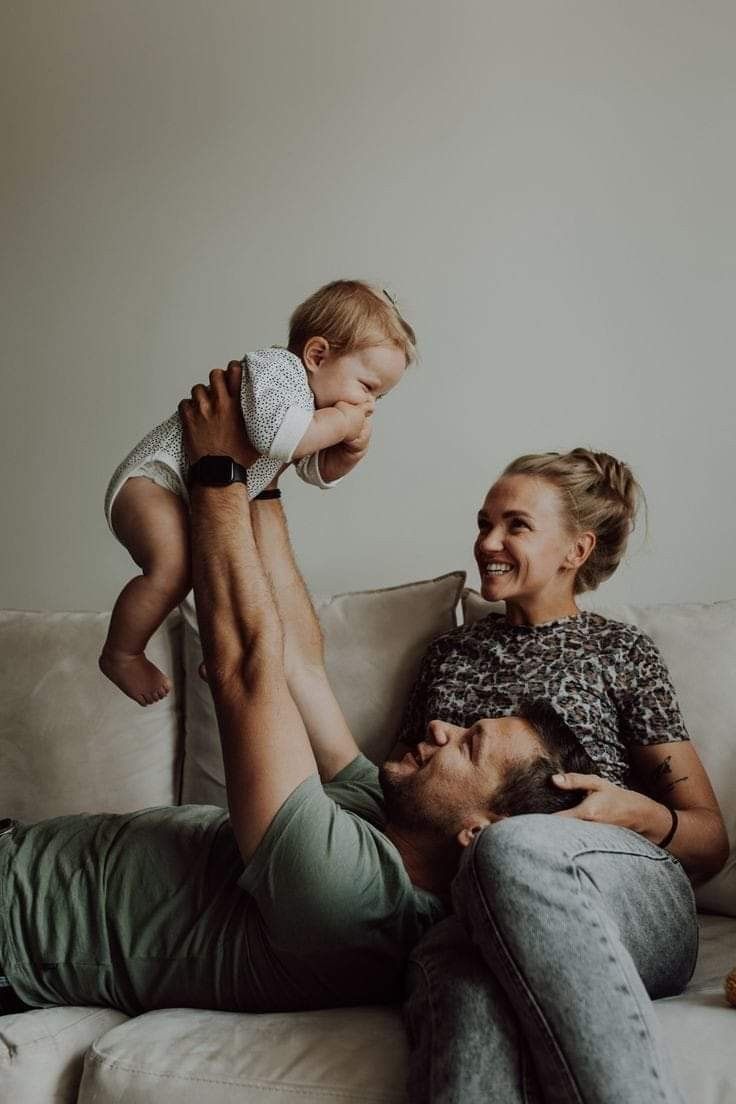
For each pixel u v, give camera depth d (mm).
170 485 1755
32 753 2391
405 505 2781
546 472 2127
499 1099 1198
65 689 2418
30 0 3162
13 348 3184
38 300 3156
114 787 2361
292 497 2869
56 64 3135
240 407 1689
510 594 2092
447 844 1609
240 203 2941
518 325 2693
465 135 2736
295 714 1521
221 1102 1334
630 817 1720
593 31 2635
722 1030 1330
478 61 2727
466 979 1281
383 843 1520
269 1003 1548
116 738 2383
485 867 1285
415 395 2771
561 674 2018
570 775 1661
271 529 1971
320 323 1891
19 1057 1480
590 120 2637
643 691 2000
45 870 1663
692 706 2043
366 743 2213
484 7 2719
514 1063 1220
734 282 2527
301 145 2881
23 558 3178
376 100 2812
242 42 2934
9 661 2473
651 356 2592
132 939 1606
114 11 3070
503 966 1240
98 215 3092
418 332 2773
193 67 2986
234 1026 1465
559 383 2662
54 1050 1506
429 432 2762
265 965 1531
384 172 2805
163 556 1726
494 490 2145
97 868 1644
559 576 2133
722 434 2539
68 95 3123
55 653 2455
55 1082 1491
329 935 1456
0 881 1654
